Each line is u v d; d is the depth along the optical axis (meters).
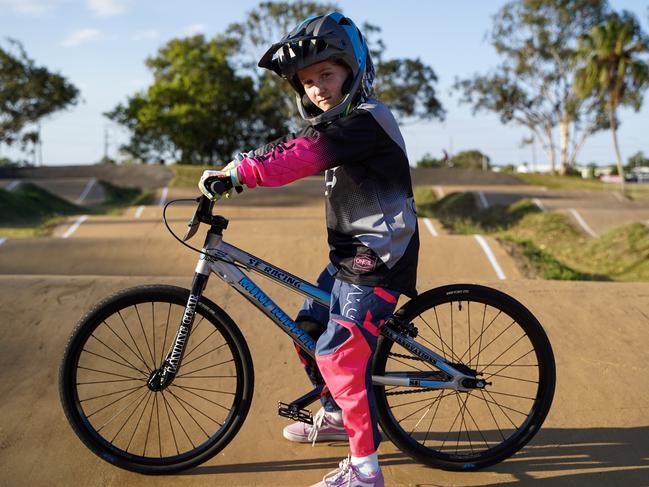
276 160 2.21
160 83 46.28
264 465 2.65
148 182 31.28
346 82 2.33
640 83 29.56
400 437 2.62
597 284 5.00
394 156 2.31
